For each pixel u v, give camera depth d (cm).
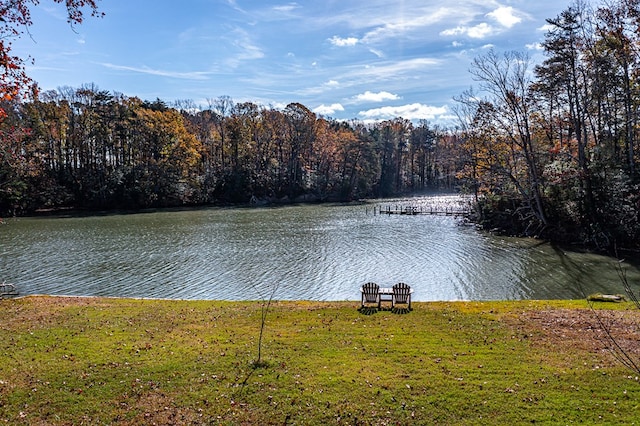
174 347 1162
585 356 1049
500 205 4150
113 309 1569
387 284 2262
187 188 7169
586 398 860
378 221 4931
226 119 8412
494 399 866
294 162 8375
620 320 1305
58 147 6769
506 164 4250
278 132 8431
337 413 833
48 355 1114
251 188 7819
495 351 1100
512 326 1290
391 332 1264
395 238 3666
